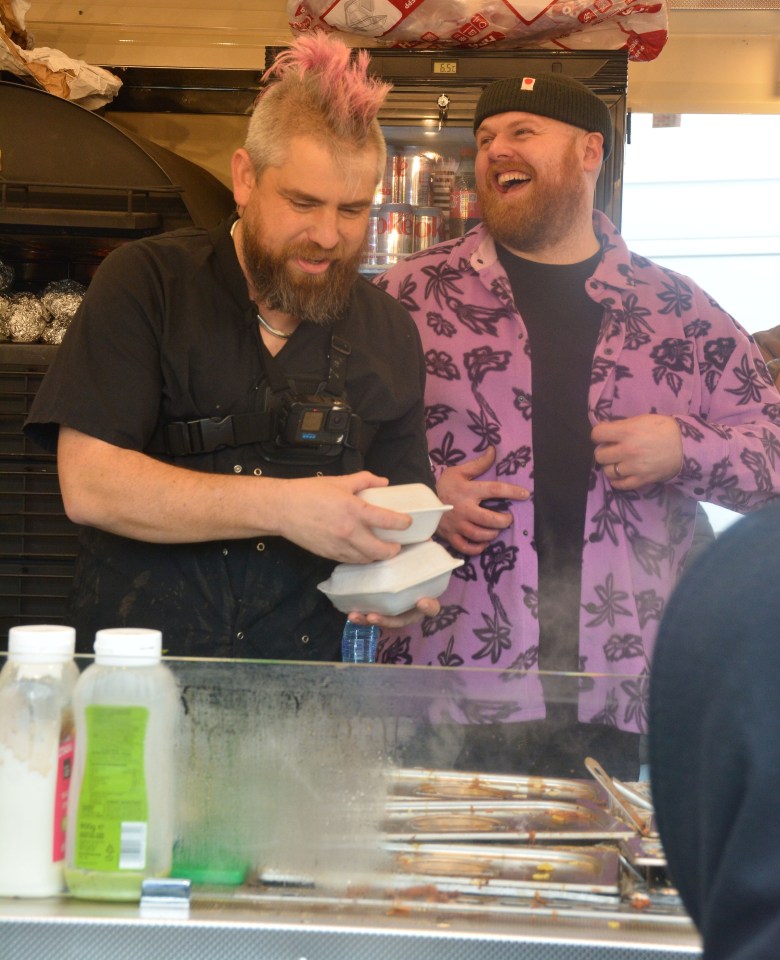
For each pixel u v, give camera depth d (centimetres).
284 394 179
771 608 55
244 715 109
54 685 108
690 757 57
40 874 105
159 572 177
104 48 382
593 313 237
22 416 273
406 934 99
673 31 405
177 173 309
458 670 114
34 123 295
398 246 309
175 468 168
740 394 241
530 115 233
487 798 111
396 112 299
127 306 172
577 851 108
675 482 223
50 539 273
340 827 108
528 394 228
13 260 330
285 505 161
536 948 98
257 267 171
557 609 223
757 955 51
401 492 169
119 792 105
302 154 163
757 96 407
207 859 107
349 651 206
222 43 381
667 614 60
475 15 294
